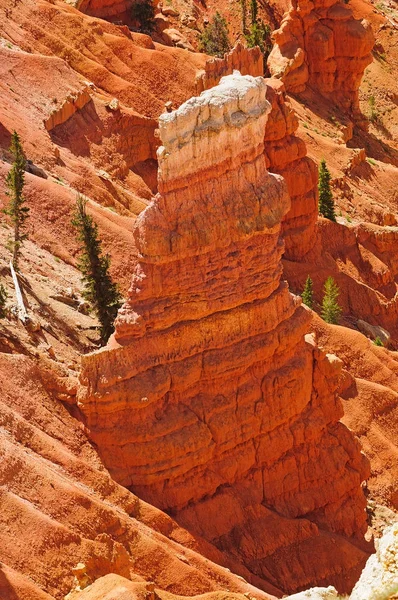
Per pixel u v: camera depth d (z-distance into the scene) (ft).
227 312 223.51
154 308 217.56
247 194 223.71
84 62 409.69
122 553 192.85
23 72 366.22
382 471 274.16
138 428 215.31
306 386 235.81
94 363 213.66
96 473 206.49
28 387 210.79
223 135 217.97
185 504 219.41
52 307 256.73
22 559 181.57
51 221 300.61
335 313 344.90
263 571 221.25
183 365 220.02
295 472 235.20
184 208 218.18
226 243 221.46
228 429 224.33
